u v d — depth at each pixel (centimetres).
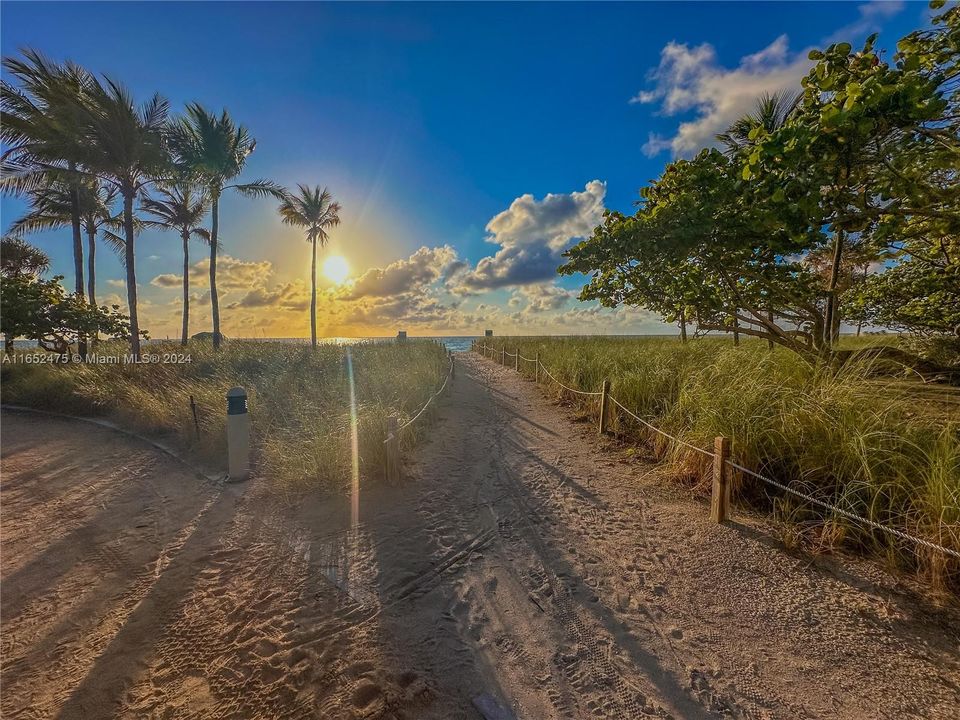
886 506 337
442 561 343
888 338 1223
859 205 432
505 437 706
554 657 242
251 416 734
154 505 462
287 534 391
